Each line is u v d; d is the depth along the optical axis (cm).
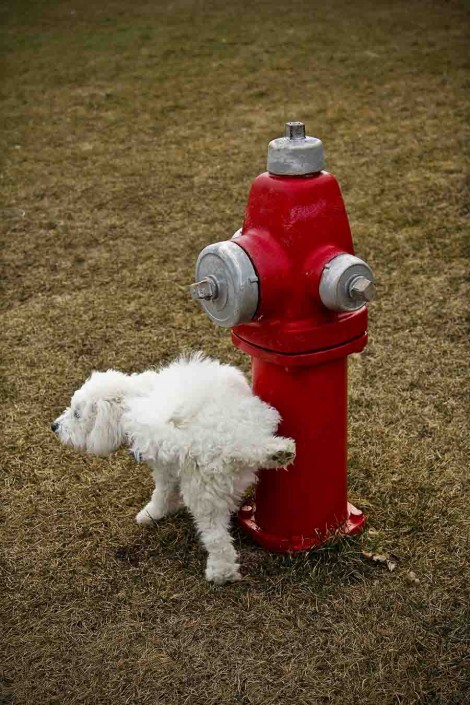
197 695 251
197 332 467
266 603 283
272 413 278
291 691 250
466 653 258
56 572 304
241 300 249
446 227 567
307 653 263
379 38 1088
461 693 245
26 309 502
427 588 284
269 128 801
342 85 914
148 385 302
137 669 262
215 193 660
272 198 252
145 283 525
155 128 830
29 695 254
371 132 766
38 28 1296
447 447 357
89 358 446
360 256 536
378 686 249
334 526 303
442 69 935
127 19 1323
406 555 300
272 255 253
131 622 280
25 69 1075
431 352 430
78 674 261
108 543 318
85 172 727
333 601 281
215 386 285
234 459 270
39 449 375
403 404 389
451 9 1215
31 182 711
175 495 321
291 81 945
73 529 327
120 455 370
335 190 256
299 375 272
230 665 261
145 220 621
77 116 884
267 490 297
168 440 274
